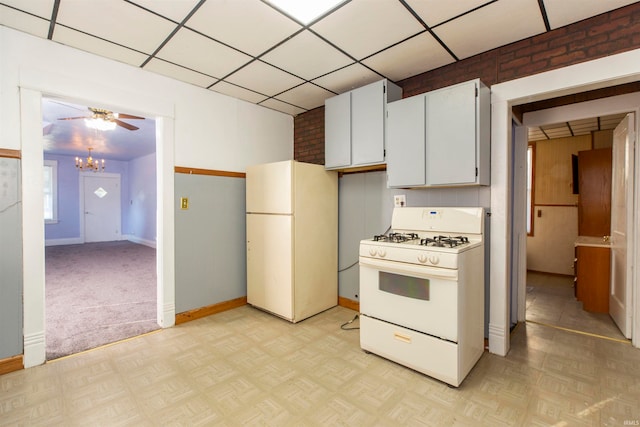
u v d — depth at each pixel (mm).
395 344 2238
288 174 3037
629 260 2635
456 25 2086
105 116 3834
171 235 2945
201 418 1713
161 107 2861
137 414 1740
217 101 3301
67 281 4582
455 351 1947
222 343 2617
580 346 2553
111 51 2428
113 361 2309
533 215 5098
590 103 2750
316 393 1938
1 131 2088
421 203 2857
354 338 2725
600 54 1983
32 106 2189
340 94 3359
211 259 3258
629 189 2623
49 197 8180
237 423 1679
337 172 3523
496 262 2418
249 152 3621
